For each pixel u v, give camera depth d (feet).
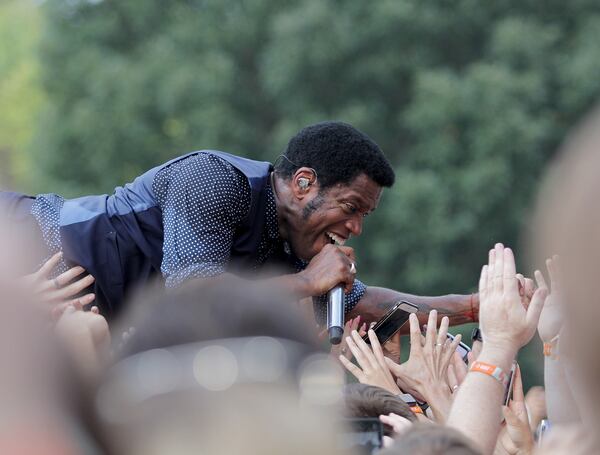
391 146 135.74
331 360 11.94
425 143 130.52
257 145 140.05
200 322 12.21
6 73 209.26
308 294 30.35
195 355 11.60
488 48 137.59
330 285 30.30
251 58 144.46
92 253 31.65
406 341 88.79
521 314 21.56
